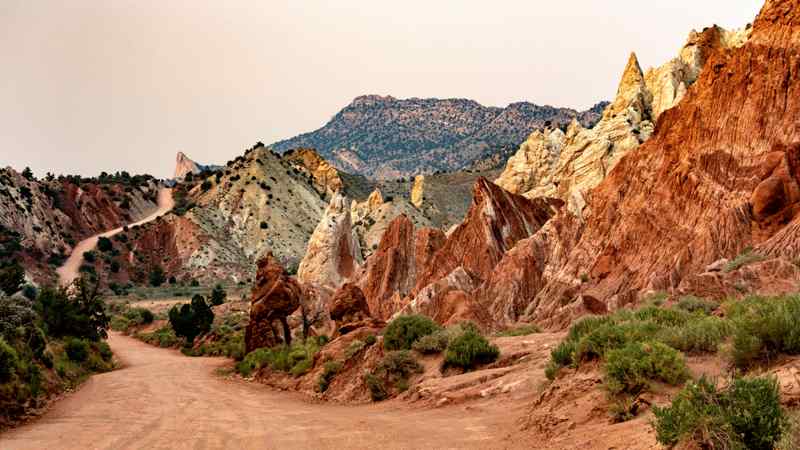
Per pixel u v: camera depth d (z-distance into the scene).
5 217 176.25
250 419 20.69
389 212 184.25
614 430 11.55
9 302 37.41
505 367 23.28
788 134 40.59
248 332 57.03
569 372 17.02
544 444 12.16
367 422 17.98
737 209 38.31
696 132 46.91
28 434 18.83
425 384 23.70
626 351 13.82
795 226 32.06
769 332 12.43
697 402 9.35
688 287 30.66
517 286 53.09
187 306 91.38
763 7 47.72
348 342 38.78
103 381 43.53
